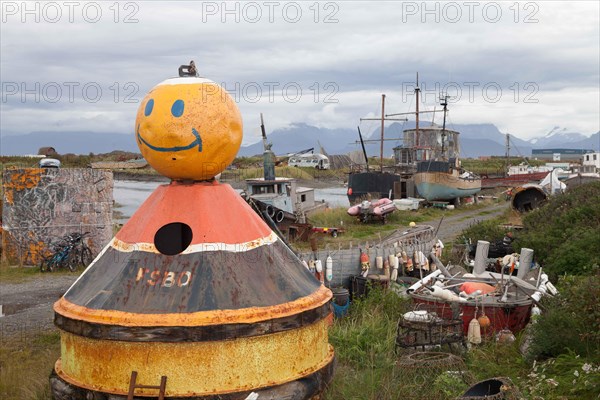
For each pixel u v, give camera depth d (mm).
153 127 6211
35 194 20219
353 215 32094
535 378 7984
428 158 48812
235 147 6461
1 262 20266
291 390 5895
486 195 52312
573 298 9375
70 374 6004
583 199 20516
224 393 5613
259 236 6402
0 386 8516
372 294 12164
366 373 8125
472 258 16797
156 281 5852
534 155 146500
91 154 52438
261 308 5824
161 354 5578
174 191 6375
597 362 8344
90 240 20516
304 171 71500
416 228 17297
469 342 9672
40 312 14359
